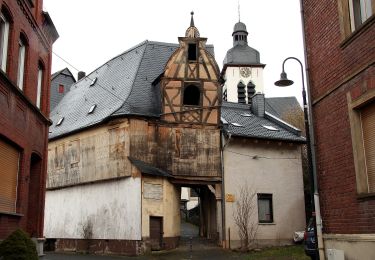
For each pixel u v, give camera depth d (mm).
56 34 17312
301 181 25203
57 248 26000
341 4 9469
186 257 19750
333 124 9883
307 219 26094
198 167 23375
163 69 25953
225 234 22922
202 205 26938
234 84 52594
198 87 23953
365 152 8914
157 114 23516
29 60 14125
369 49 8508
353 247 9016
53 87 38625
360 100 8781
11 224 12383
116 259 19281
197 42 24391
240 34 55094
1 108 11398
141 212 21109
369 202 8500
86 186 24766
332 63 9898
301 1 11312
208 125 23812
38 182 15789
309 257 17359
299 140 25125
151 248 21219
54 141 28000
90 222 23906
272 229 24000
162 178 22469
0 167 11922
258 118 27922
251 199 23859
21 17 13195
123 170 22438
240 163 24141
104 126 24094
